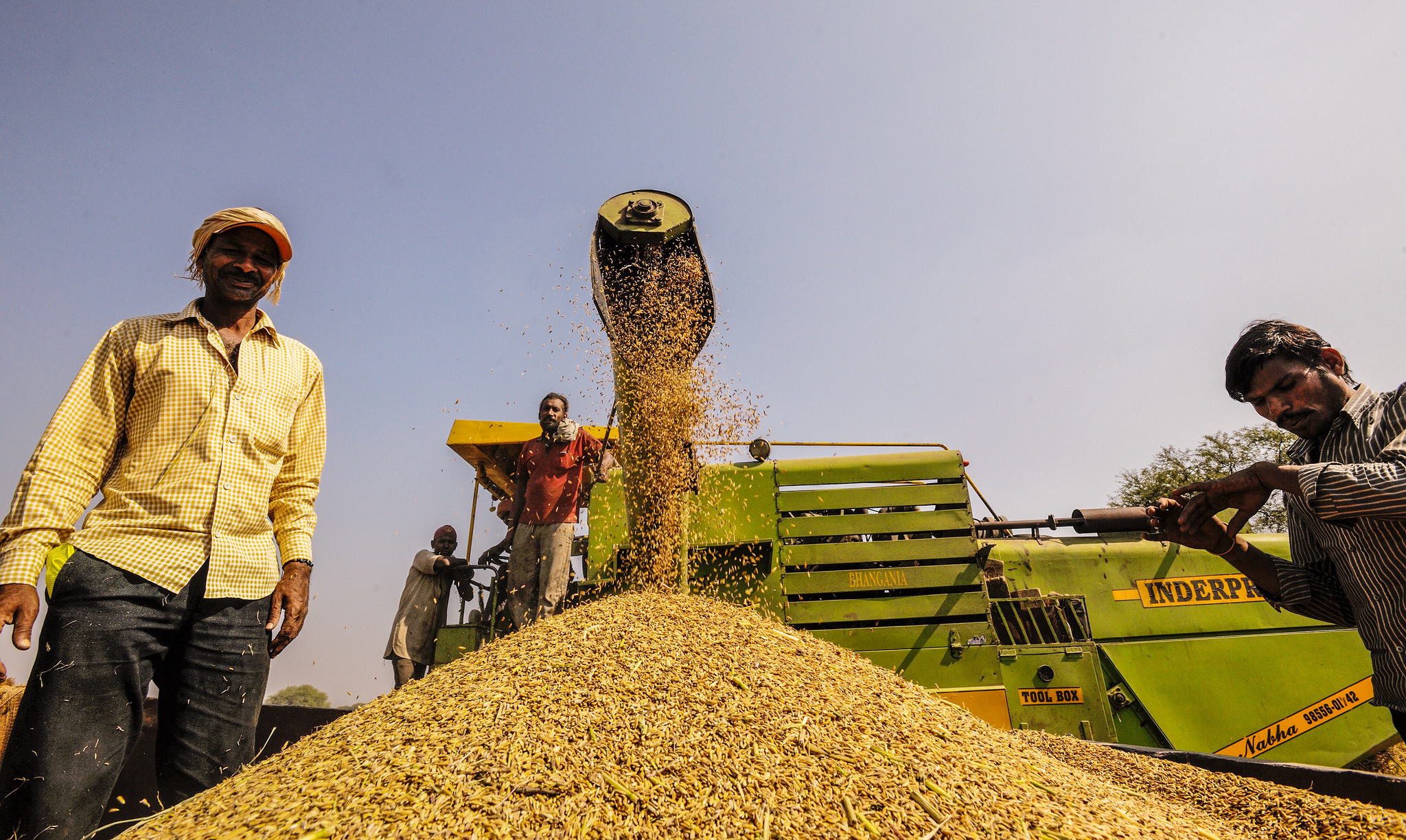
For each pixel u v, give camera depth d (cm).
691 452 390
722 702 214
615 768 182
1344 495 200
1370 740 440
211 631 245
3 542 218
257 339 274
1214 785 243
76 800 210
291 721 478
